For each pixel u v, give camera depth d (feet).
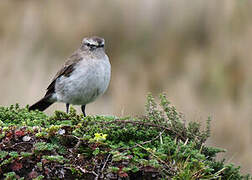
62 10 57.26
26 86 48.16
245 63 51.55
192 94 49.08
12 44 53.78
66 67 35.68
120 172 22.21
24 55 52.31
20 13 56.75
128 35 57.82
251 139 44.27
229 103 48.16
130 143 24.70
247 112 46.55
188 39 57.00
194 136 26.32
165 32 57.77
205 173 23.59
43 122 26.58
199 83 51.34
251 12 54.85
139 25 58.29
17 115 28.35
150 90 51.19
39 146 22.59
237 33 54.34
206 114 46.32
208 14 56.95
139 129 26.16
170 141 25.27
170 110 27.20
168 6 59.00
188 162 23.44
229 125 45.60
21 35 55.21
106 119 27.07
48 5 57.57
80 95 35.65
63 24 56.18
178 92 49.42
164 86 51.47
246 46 52.65
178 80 51.55
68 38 55.57
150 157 23.63
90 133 24.70
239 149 43.96
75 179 22.35
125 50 57.06
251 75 50.67
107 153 23.44
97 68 34.83
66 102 36.94
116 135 25.09
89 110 48.75
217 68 51.75
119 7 58.70
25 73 49.83
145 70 53.83
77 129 24.35
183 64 53.88
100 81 35.09
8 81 48.73
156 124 26.63
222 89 50.08
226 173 24.62
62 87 36.22
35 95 47.52
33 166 22.36
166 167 23.39
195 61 53.06
